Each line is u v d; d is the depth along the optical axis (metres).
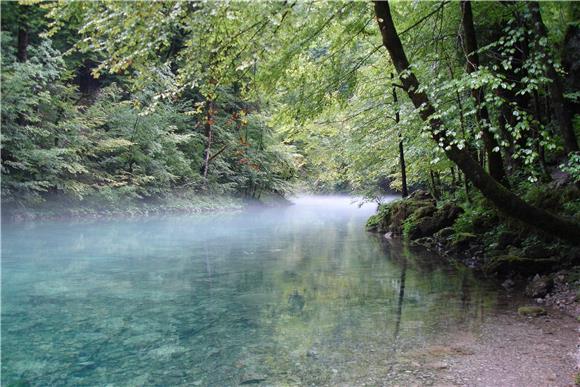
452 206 13.80
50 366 4.39
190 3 5.60
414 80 6.91
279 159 31.73
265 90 9.02
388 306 6.54
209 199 27.81
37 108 17.86
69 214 18.73
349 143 16.52
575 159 6.28
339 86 9.76
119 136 22.17
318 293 7.37
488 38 11.26
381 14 6.99
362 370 4.25
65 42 20.88
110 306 6.52
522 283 7.86
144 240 13.90
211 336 5.26
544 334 5.16
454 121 7.91
